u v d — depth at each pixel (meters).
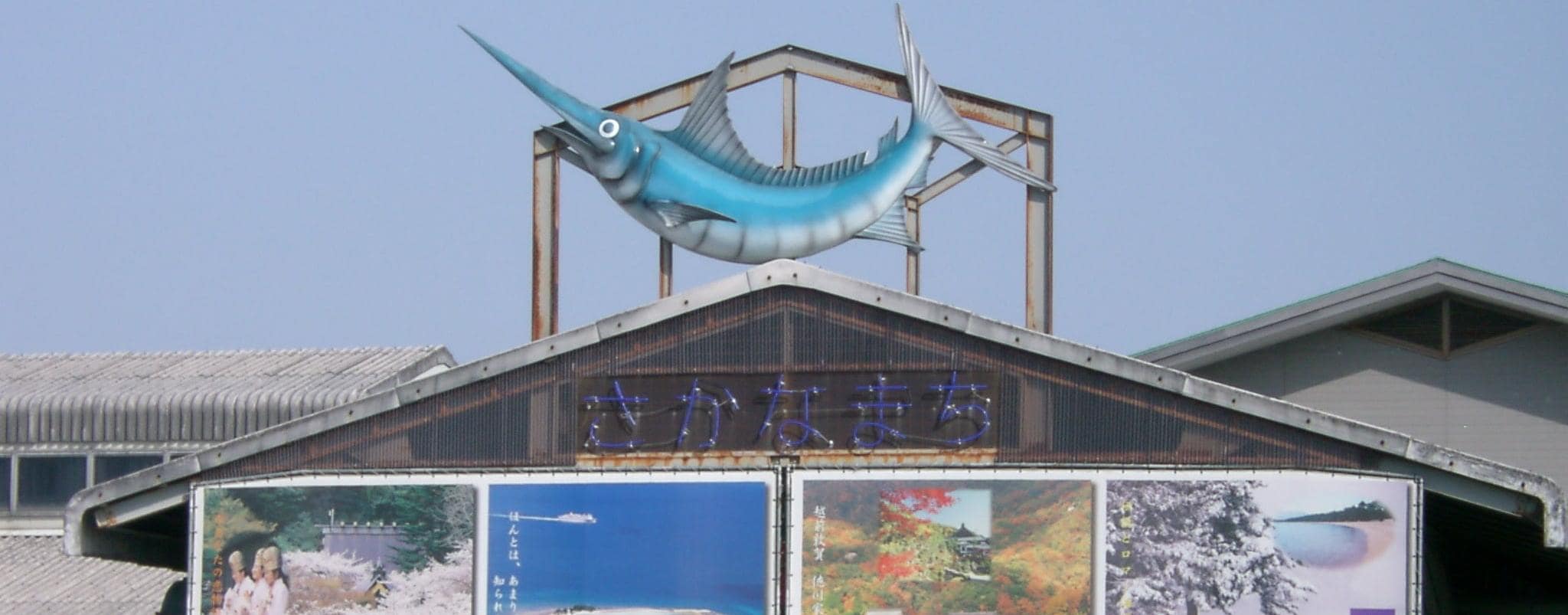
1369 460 30.14
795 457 30.67
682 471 30.75
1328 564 29.97
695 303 30.98
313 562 31.11
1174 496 30.22
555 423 31.12
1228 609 29.95
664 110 35.91
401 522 31.08
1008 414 30.50
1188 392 30.20
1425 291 39.12
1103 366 30.36
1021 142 36.62
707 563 30.50
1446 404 39.69
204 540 31.28
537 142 35.16
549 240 34.91
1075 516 30.22
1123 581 30.08
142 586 43.47
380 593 30.95
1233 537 30.06
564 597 30.70
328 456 31.41
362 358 49.44
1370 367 40.25
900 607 30.14
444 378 31.30
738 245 34.88
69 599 42.75
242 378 47.81
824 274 30.86
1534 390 39.25
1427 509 33.41
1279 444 30.19
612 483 30.81
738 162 35.22
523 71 34.84
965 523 30.28
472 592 30.84
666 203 34.66
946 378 30.64
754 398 30.84
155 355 50.97
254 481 31.31
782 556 30.30
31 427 46.81
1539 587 38.88
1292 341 40.75
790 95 35.72
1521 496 29.56
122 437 46.50
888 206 35.31
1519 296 38.38
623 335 31.16
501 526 30.92
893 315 30.78
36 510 46.59
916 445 30.55
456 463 31.20
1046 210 35.72
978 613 30.11
